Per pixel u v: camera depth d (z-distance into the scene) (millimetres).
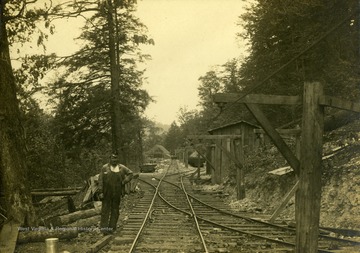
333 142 14391
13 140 9367
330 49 18922
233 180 21250
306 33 19406
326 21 18016
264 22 24188
